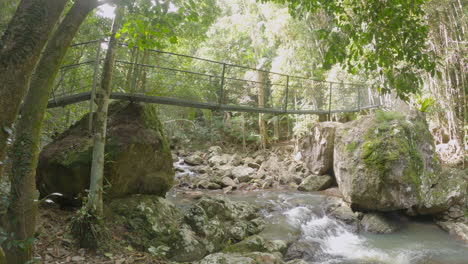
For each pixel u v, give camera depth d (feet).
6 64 5.85
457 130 34.55
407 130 24.61
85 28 25.35
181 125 59.62
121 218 15.35
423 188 23.43
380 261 17.30
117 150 16.16
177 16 11.07
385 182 23.07
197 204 19.49
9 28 6.02
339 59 12.39
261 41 51.19
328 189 32.99
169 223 16.51
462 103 35.14
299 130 43.96
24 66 6.02
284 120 58.54
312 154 36.50
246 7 51.34
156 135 18.49
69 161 15.51
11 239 7.88
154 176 18.52
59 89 23.73
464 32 31.81
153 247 13.37
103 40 16.81
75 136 17.08
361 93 36.60
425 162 24.82
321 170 34.68
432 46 32.55
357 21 13.05
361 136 25.77
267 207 25.46
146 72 22.66
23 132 8.12
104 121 13.91
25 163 8.09
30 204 8.20
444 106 33.78
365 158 24.18
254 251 15.99
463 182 24.50
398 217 24.59
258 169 42.42
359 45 12.62
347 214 23.82
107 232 13.04
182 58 36.52
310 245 18.61
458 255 18.12
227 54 52.95
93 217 12.66
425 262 17.16
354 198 24.25
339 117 44.21
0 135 5.95
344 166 25.93
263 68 52.60
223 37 52.60
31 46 6.05
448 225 22.30
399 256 17.97
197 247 15.05
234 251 15.76
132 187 17.66
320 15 42.19
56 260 10.96
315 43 44.37
